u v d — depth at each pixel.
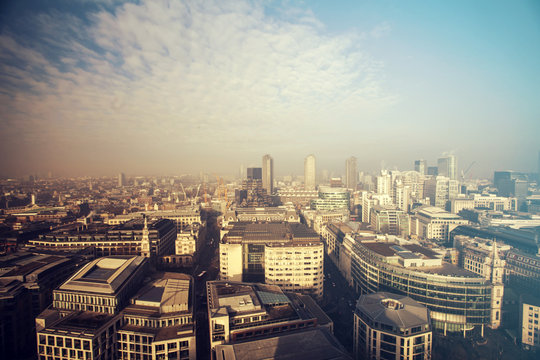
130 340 150.25
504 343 183.38
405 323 148.12
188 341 149.25
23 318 174.12
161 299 169.00
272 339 137.00
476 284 191.50
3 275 183.50
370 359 154.12
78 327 143.88
